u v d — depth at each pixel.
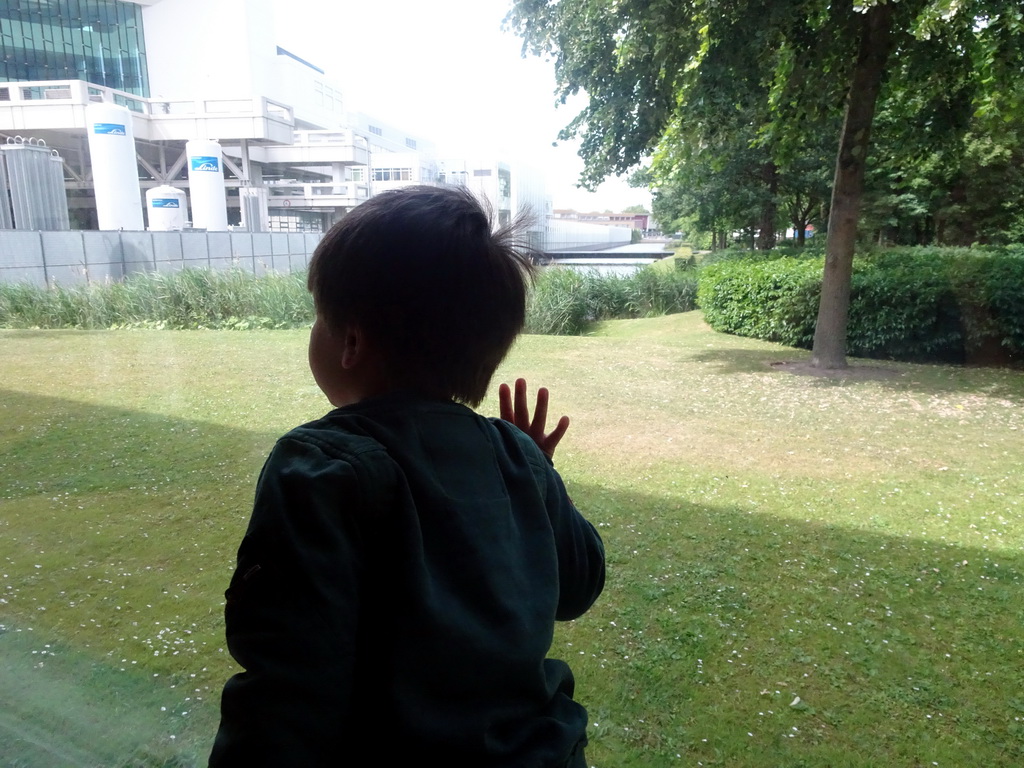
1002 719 2.41
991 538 3.91
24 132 28.53
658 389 7.57
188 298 13.04
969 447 5.66
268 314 12.91
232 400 6.83
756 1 7.67
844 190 8.54
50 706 2.21
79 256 15.36
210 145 22.08
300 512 0.80
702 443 5.66
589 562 1.11
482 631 0.84
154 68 36.69
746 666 2.67
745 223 22.70
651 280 15.73
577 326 13.50
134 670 2.50
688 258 21.92
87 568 3.36
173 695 2.36
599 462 5.14
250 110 21.05
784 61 7.82
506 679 0.86
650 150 11.15
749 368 8.77
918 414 6.68
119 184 23.17
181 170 29.48
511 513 0.95
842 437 5.89
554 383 7.78
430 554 0.85
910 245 20.28
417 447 0.89
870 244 17.95
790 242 23.91
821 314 8.84
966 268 9.31
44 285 13.91
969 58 7.84
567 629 2.89
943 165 10.12
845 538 3.88
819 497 4.52
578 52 10.52
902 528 4.04
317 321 1.01
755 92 8.98
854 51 8.23
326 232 1.00
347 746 0.81
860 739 2.29
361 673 0.82
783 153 9.11
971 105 8.97
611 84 10.65
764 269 11.21
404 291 0.92
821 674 2.64
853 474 4.98
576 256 14.14
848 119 8.30
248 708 0.76
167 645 2.70
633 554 3.62
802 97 8.45
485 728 0.83
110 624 2.84
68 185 30.58
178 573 3.34
